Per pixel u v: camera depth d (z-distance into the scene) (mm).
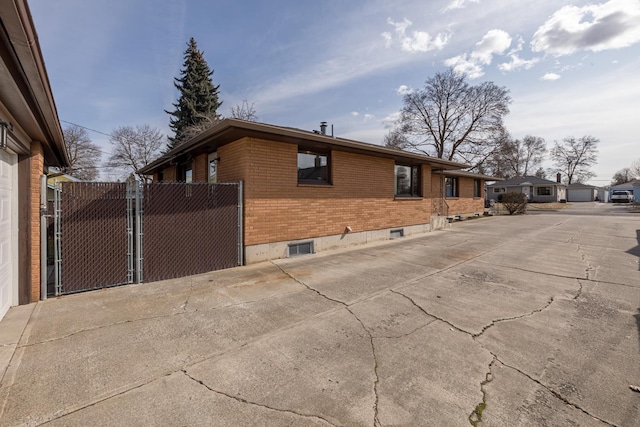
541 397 2129
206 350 2789
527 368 2504
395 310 3818
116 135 31562
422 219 11594
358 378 2357
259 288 4730
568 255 7203
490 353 2754
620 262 6430
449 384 2281
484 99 27891
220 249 5984
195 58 28094
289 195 7074
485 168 32250
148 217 5059
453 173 17438
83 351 2742
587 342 2951
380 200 9547
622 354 2721
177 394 2141
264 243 6637
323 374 2410
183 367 2498
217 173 7617
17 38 2055
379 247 8406
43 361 2561
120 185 4832
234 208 6215
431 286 4824
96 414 1926
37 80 2670
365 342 2967
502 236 10547
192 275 5520
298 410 1979
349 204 8516
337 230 8180
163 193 5234
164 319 3500
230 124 5473
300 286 4836
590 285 4824
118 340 2965
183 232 5461
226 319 3516
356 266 6184
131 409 1977
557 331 3201
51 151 5641
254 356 2689
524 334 3137
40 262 4176
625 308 3842
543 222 15953
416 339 3033
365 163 9000
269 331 3207
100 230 4660
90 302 4059
